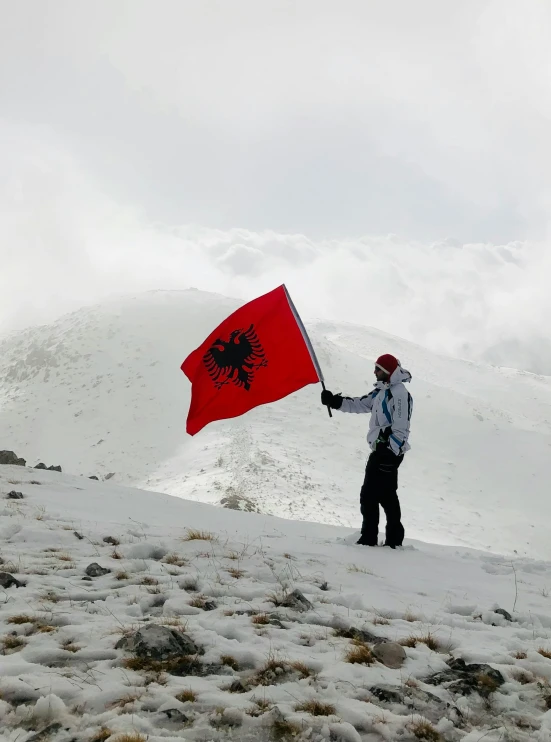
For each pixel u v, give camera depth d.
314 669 3.54
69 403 78.12
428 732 2.87
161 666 3.42
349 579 5.86
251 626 4.20
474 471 66.44
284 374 6.82
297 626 4.30
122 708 2.86
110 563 5.62
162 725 2.80
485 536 51.56
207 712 2.92
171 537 6.90
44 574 5.18
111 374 82.88
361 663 3.66
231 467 51.84
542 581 6.76
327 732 2.77
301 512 42.00
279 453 56.81
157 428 68.81
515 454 71.88
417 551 7.70
